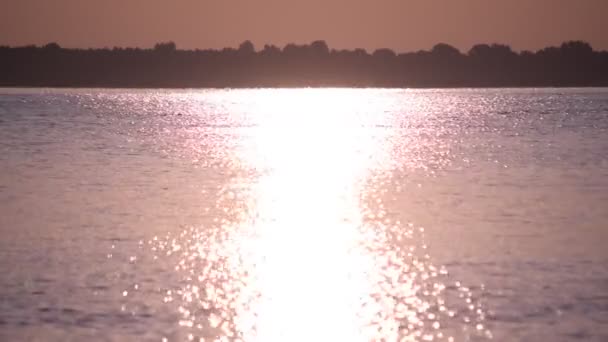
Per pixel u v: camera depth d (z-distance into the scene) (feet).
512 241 383.24
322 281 319.47
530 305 286.25
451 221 438.40
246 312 284.00
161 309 284.82
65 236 397.39
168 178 632.79
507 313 278.87
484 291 302.66
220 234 408.87
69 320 271.90
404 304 290.56
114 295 297.94
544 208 474.90
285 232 415.64
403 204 501.56
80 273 326.85
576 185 572.10
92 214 460.55
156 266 340.80
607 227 414.62
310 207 493.36
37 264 340.59
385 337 261.65
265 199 528.22
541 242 380.17
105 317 275.18
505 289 304.50
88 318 273.95
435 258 353.72
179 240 392.88
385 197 534.37
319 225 433.48
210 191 562.66
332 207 493.36
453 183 596.29
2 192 547.90
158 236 401.08
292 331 265.95
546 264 338.75
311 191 567.59
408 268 337.72
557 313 278.05
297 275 328.08
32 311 279.90
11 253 360.07
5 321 269.85
